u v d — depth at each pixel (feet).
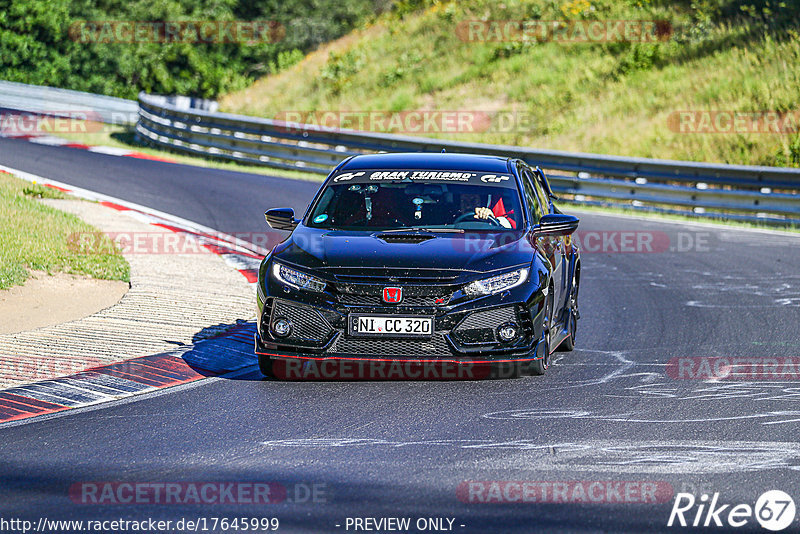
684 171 231.30
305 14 642.22
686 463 61.31
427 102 370.12
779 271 154.81
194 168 276.00
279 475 58.80
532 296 81.00
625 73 351.46
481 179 95.76
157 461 61.77
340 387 82.89
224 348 97.35
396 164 99.19
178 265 140.05
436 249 83.46
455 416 73.15
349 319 79.51
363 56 428.15
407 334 79.00
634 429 69.67
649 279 148.25
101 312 110.11
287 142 293.02
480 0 441.27
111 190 219.20
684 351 99.45
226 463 61.36
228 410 75.05
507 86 366.43
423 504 53.57
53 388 81.30
